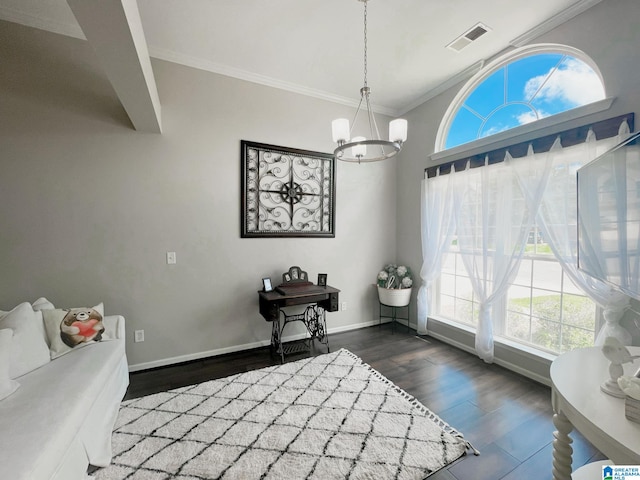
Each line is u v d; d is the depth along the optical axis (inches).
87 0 44.5
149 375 101.0
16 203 88.3
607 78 80.7
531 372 99.3
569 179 87.3
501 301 113.0
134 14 57.6
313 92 134.2
